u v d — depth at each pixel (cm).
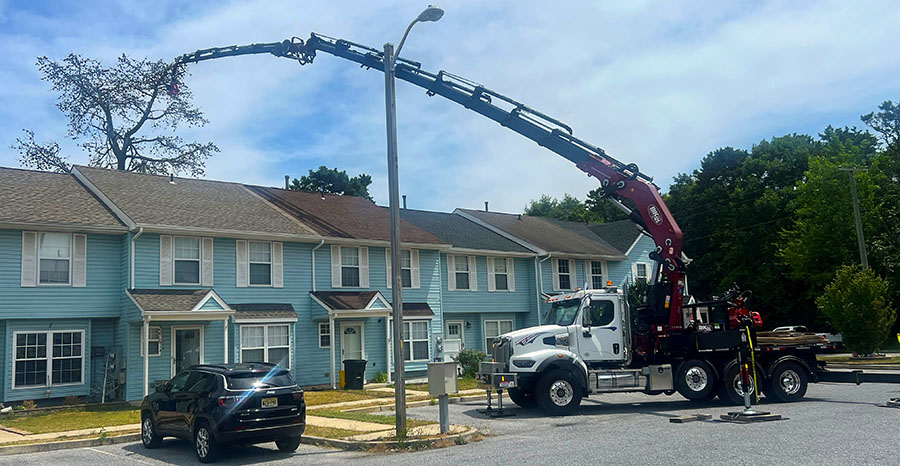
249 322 2430
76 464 1212
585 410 1769
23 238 2136
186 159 4478
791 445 1086
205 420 1210
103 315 2253
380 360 2847
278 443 1318
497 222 3925
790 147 5862
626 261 4047
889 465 902
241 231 2509
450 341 3222
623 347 1809
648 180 1977
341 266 2828
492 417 1670
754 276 5238
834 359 3350
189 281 2405
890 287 4406
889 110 6825
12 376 2066
